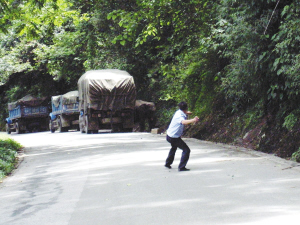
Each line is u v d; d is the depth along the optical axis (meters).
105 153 14.47
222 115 17.88
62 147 18.00
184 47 22.05
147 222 5.84
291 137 12.21
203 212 6.18
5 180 10.57
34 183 9.79
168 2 16.27
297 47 11.57
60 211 6.84
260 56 12.63
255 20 12.85
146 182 8.85
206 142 16.56
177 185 8.34
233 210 6.19
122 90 26.80
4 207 7.52
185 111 10.44
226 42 14.30
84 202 7.36
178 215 6.11
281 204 6.38
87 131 27.25
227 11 14.40
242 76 14.12
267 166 9.98
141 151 14.43
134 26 16.55
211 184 8.23
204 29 16.62
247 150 13.10
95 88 26.42
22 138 27.11
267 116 14.34
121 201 7.24
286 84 12.06
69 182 9.51
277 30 12.97
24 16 14.95
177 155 13.06
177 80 23.64
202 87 20.77
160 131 25.11
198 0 16.27
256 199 6.79
